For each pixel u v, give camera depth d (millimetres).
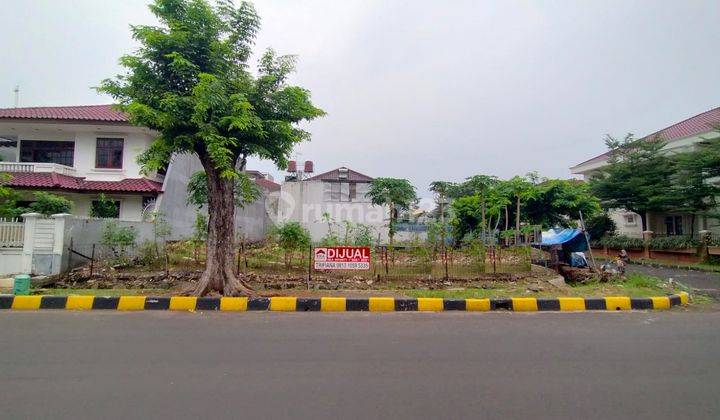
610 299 8320
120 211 18875
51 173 18125
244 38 8812
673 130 27781
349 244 11852
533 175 19094
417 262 10734
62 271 10914
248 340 5590
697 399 3631
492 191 16984
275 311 7906
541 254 13766
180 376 4141
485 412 3354
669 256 21906
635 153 24359
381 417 3248
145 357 4762
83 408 3387
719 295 10094
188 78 8102
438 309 8094
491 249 11391
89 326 6406
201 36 8070
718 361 4719
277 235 11891
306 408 3412
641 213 25234
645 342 5547
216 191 8906
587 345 5379
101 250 12391
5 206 13430
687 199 20562
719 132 19438
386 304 8078
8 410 3340
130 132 19203
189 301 8039
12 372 4234
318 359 4727
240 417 3238
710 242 19766
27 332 5988
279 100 8922
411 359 4738
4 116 17859
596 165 31641
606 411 3383
